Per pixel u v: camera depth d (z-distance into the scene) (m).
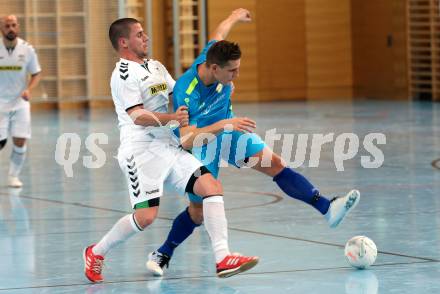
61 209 15.91
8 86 19.16
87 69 41.22
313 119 32.75
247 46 43.09
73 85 41.34
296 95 44.25
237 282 10.17
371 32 43.03
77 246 12.52
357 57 44.31
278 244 12.26
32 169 21.95
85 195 17.58
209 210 9.97
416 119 31.69
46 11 40.59
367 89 43.88
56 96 41.19
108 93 41.47
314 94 44.41
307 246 12.07
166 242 10.83
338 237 12.64
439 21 39.50
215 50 9.92
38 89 41.00
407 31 40.66
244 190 17.72
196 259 11.51
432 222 13.60
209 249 12.10
